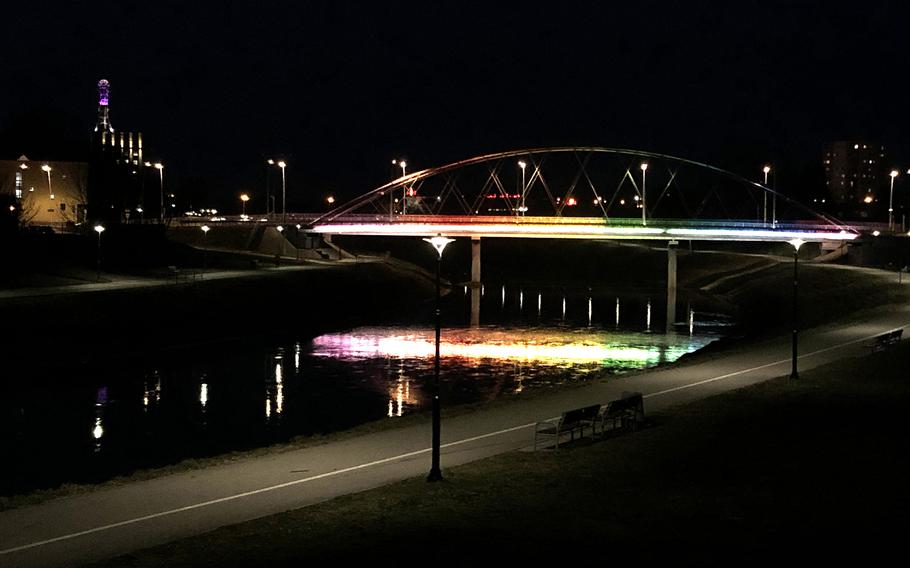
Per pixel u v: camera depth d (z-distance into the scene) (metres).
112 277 111.25
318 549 22.80
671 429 37.16
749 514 25.00
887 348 59.50
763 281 138.12
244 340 91.31
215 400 60.94
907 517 24.31
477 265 165.12
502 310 126.06
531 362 77.81
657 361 78.19
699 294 153.62
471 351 84.94
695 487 28.08
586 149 153.62
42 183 158.00
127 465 44.44
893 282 109.19
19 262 109.25
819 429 36.09
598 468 30.91
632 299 144.50
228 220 178.25
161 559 22.20
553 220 144.12
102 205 162.25
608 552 22.09
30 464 44.50
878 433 35.19
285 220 167.75
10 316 78.81
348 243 194.88
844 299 103.25
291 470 31.86
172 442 49.28
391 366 75.62
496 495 27.81
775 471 29.77
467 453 34.28
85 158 169.88
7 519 26.00
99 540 24.12
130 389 64.50
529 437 36.84
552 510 25.98
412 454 34.12
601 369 73.88
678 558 21.48
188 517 26.27
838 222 171.50
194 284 106.19
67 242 123.62
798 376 49.09
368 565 21.52
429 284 162.75
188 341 87.75
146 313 90.50
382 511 26.28
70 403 59.50
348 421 54.62
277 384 67.06
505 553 22.17
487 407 43.66
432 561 21.69
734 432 36.06
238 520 26.00
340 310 117.81
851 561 20.92
